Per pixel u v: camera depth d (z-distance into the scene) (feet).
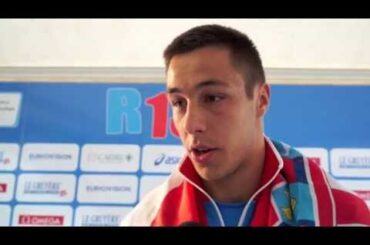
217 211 1.97
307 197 1.94
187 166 2.05
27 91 3.59
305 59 3.54
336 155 3.31
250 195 1.99
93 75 3.58
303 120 3.38
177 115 1.91
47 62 3.66
